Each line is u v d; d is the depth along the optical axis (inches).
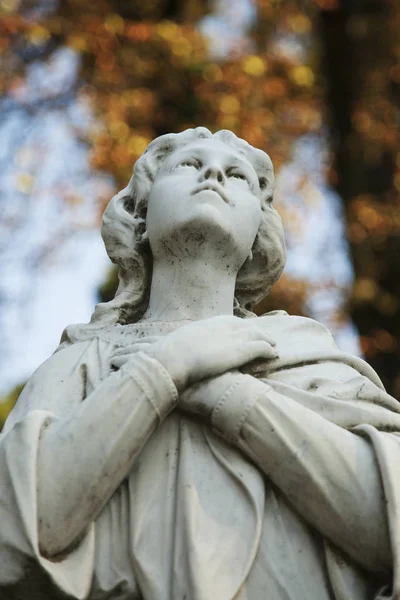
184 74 502.6
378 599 152.4
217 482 159.2
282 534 157.9
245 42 522.6
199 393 160.7
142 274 190.9
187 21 530.0
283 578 155.0
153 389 158.1
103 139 483.2
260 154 197.9
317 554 158.2
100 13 516.1
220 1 535.2
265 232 194.4
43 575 150.8
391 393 445.1
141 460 161.5
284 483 158.1
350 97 510.3
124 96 496.7
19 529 151.5
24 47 502.6
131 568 155.1
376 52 515.5
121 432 155.9
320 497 156.3
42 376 174.4
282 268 196.4
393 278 468.8
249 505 157.6
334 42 518.6
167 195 184.4
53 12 511.8
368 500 155.6
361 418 165.0
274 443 157.8
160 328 178.9
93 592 154.5
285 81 508.4
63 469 154.3
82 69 503.8
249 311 195.6
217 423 159.5
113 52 505.0
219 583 151.6
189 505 156.3
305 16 523.5
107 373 171.2
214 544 154.2
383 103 506.9
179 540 154.5
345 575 156.4
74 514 153.8
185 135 197.5
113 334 180.4
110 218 193.6
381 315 458.0
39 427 158.1
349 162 496.7
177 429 162.9
